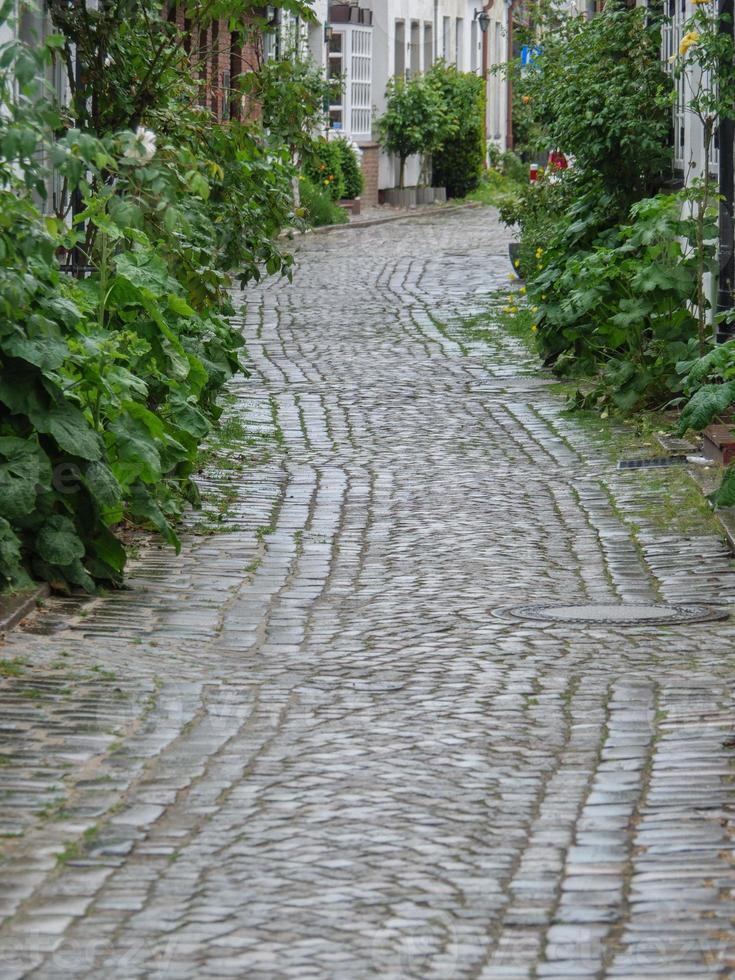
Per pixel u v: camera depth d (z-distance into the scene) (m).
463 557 11.60
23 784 6.73
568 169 21.83
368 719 7.80
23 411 10.04
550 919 5.37
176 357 12.46
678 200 16.55
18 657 8.77
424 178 55.38
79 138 9.33
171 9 17.34
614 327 17.61
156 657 8.98
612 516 12.85
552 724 7.70
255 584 10.85
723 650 9.09
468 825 6.29
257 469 14.73
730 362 13.05
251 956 5.08
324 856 5.95
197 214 14.20
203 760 7.11
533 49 25.14
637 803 6.55
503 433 16.52
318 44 48.03
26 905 5.49
